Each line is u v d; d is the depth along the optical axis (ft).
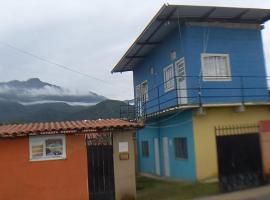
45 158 48.01
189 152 61.57
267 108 64.69
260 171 59.47
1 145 47.34
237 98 64.18
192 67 62.49
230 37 65.31
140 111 82.89
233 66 64.85
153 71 78.84
